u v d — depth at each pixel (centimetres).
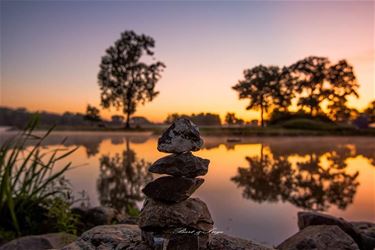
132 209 210
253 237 173
